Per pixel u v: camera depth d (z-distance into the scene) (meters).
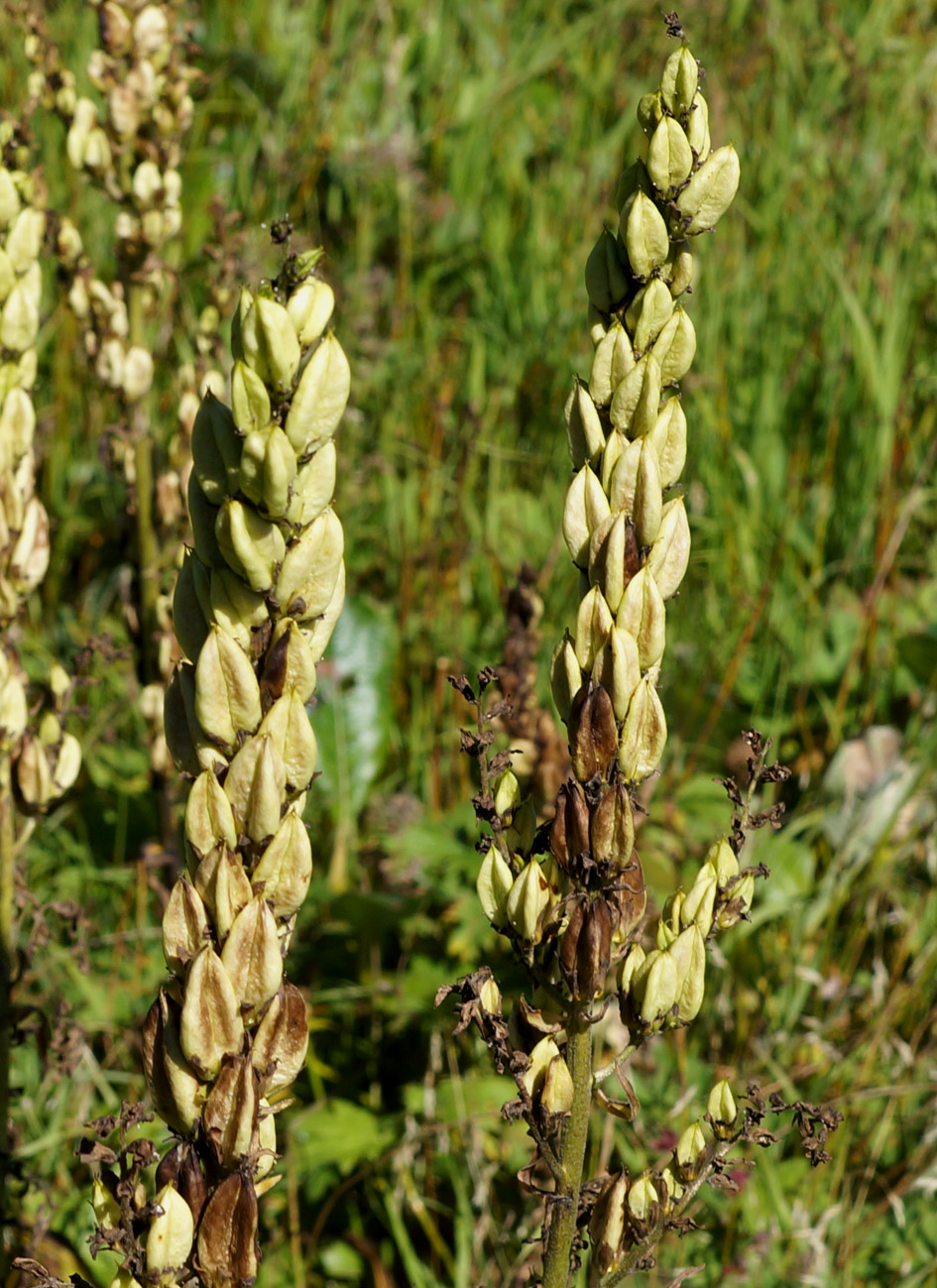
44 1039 1.12
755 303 2.41
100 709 1.87
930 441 2.21
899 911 1.62
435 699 1.88
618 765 0.90
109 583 2.02
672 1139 1.32
